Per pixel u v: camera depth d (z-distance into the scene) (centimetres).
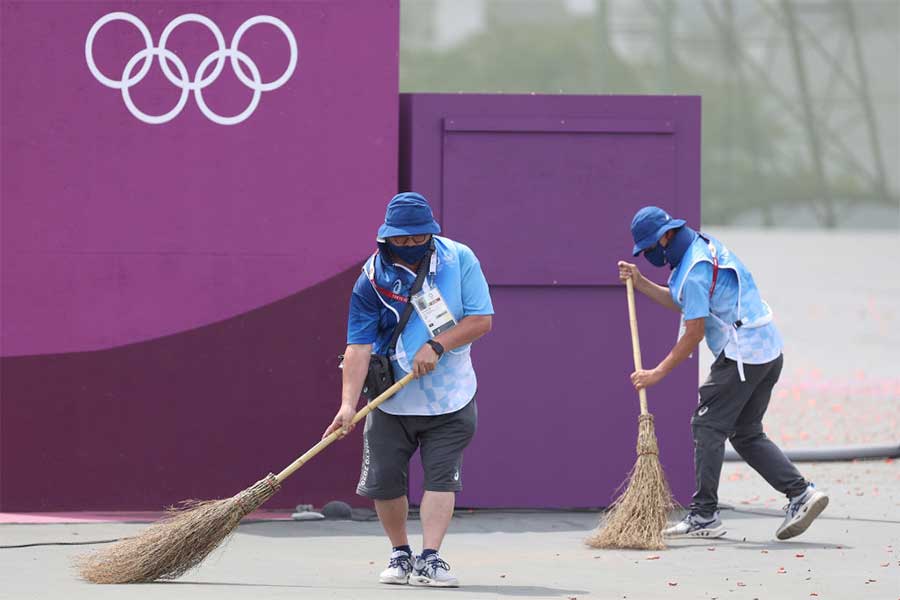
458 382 1747
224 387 2289
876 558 1962
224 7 2267
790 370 4756
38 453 2262
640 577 1820
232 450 2294
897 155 15238
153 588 1689
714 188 15475
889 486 2667
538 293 2347
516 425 2348
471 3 16262
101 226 2258
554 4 16188
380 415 1759
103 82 2252
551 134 2334
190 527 1727
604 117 2342
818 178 15350
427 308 1717
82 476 2269
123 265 2264
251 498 1736
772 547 2056
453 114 2317
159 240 2269
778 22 15438
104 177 2256
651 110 2352
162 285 2270
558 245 2339
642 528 2045
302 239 2295
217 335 2286
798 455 2992
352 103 2298
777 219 15325
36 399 2259
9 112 2238
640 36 15700
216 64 2269
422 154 2317
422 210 1694
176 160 2267
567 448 2359
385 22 2298
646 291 2189
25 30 2236
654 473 2069
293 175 2291
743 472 2880
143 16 2255
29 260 2248
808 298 7281
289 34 2281
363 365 1738
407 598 1633
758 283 8100
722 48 15525
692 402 2375
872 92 15325
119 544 1766
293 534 2139
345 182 2303
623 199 2350
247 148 2281
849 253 10644
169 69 2262
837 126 15362
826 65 15400
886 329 6012
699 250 2069
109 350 2266
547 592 1705
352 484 2328
